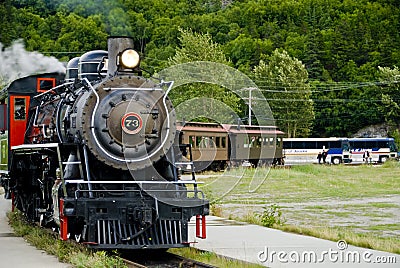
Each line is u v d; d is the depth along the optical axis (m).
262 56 108.12
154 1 98.94
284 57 87.19
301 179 44.34
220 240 17.34
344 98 107.56
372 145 78.94
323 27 136.50
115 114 14.44
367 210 26.42
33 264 13.55
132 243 13.79
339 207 27.45
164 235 14.12
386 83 102.88
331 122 105.81
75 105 15.02
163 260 14.30
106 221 13.92
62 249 14.34
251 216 22.30
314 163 77.75
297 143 78.25
